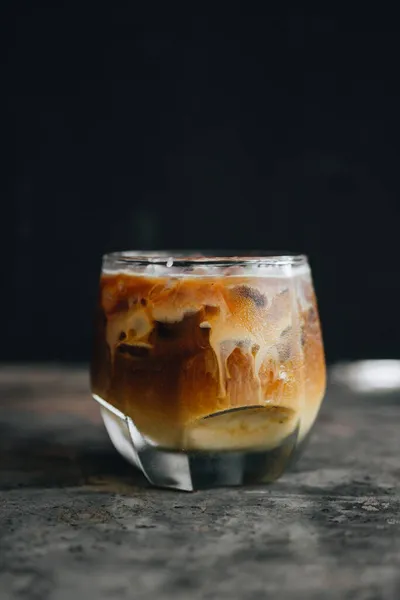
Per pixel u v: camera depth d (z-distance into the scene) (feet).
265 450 1.45
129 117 3.54
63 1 3.49
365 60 3.51
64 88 3.52
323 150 3.54
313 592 1.13
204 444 1.42
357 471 1.55
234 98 3.52
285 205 3.57
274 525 1.31
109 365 1.47
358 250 3.58
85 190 3.57
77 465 1.58
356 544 1.25
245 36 3.51
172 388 1.41
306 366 1.46
